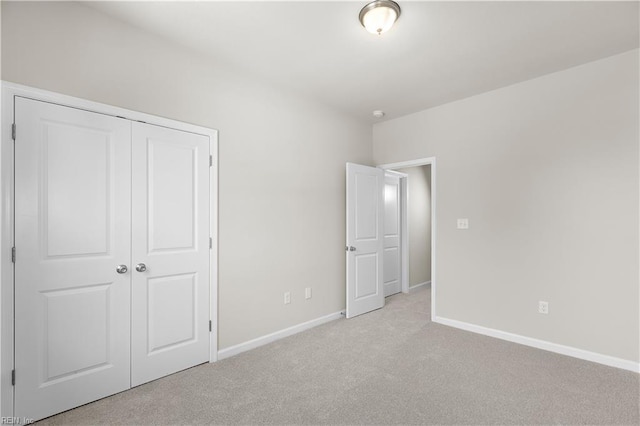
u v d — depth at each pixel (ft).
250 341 9.52
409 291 17.16
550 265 9.39
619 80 8.32
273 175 10.28
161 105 7.73
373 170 13.57
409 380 7.57
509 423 5.96
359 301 12.84
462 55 8.46
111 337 6.94
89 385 6.64
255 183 9.77
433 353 9.12
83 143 6.56
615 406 6.47
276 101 10.39
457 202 11.50
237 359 8.78
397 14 6.56
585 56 8.47
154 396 6.91
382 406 6.52
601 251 8.55
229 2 6.43
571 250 9.02
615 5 6.40
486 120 10.82
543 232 9.53
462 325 11.27
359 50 8.28
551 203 9.40
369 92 11.00
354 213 12.66
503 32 7.39
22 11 5.91
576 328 8.91
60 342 6.29
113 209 6.96
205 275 8.53
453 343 9.87
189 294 8.21
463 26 7.16
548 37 7.60
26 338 5.91
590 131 8.75
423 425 5.92
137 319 7.32
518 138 10.08
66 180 6.35
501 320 10.34
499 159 10.48
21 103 5.86
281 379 7.64
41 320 6.08
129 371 7.20
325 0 6.35
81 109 6.55
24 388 5.89
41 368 6.07
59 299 6.29
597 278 8.60
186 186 8.17
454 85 10.35
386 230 16.24
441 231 11.93
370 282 13.38
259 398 6.84
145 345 7.45
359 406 6.53
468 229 11.19
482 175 10.87
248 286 9.53
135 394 6.99
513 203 10.16
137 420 6.09
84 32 6.59
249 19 7.01
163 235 7.74
